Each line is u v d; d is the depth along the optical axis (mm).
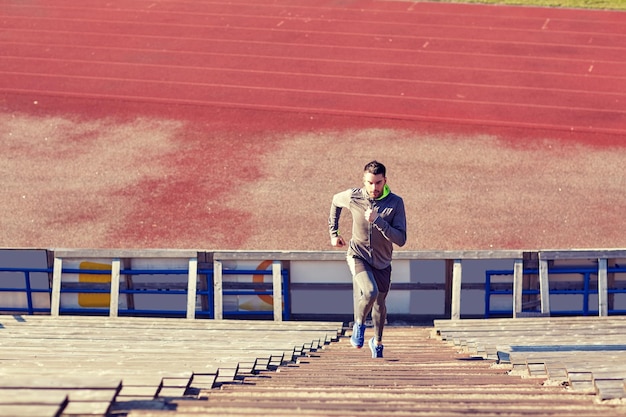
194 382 10555
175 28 48656
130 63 43219
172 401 8148
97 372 9797
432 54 43812
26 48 45656
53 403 6660
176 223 26812
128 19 50469
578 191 28875
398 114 36219
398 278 20906
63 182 29844
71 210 27719
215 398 9086
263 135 34156
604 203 27922
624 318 18688
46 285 21516
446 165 31078
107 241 25750
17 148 32938
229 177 30188
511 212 27297
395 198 12758
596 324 18172
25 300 21547
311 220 26891
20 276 21406
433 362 14320
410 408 8312
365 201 12797
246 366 12828
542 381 11289
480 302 21297
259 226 26516
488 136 33781
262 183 29656
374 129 34625
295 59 43344
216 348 15461
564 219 26844
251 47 45250
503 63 42406
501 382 11320
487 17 49844
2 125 35375
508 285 20781
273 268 20406
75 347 15055
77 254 20750
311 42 45875
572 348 15289
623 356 12430
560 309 21328
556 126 34844
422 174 30297
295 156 32031
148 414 7191
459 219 26844
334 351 16688
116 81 40719
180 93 39094
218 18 50312
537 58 43000
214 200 28375
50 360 12406
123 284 21172
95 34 47812
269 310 21344
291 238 25766
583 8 51219
